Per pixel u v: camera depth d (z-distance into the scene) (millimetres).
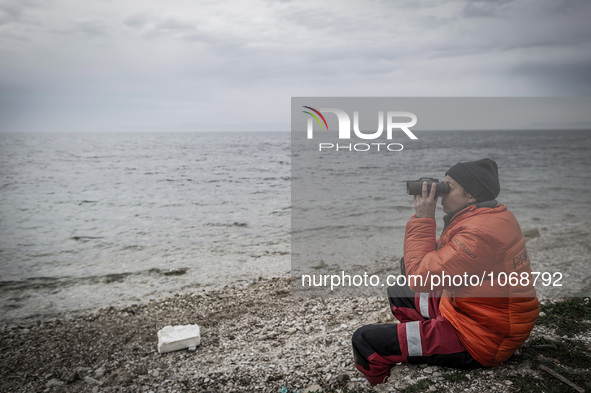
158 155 60312
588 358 2865
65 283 6789
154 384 3273
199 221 12906
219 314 4934
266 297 5480
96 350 4066
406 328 2652
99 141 122375
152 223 12836
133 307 5348
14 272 7465
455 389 2578
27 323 5023
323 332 4129
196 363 3602
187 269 7367
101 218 14180
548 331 3338
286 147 77750
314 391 2855
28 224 13156
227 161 48344
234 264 7578
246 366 3420
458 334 2596
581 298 4180
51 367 3740
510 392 2496
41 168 42250
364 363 2711
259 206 16141
